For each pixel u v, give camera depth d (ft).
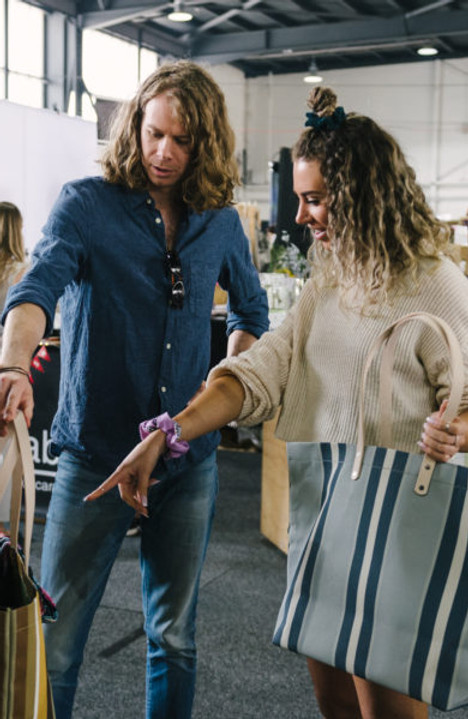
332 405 4.42
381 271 4.22
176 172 5.18
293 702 7.64
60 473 5.38
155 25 51.13
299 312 4.71
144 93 5.13
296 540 4.33
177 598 5.55
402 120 58.95
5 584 3.67
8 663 3.55
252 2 46.26
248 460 17.19
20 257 11.27
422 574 3.82
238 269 6.02
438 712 7.52
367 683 4.46
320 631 4.03
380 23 47.80
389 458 3.99
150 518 5.59
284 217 15.30
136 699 7.58
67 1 43.75
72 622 5.24
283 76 62.03
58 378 11.84
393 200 4.25
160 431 4.38
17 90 42.29
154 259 5.26
